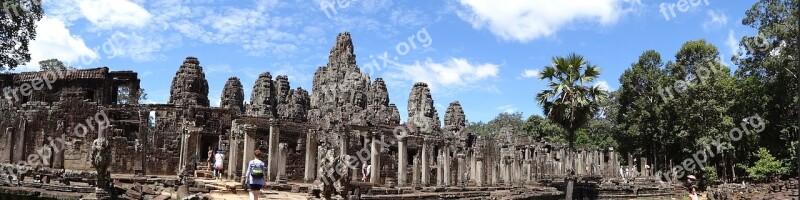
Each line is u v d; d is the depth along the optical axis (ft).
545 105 124.77
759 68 167.84
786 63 153.79
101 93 113.39
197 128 106.83
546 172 163.02
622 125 214.48
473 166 126.00
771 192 116.16
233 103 161.99
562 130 270.46
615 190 142.00
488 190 116.88
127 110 110.52
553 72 123.24
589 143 250.16
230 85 163.63
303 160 110.22
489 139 136.98
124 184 79.46
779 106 180.75
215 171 100.07
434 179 124.98
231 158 98.43
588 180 155.94
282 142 106.52
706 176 176.45
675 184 173.17
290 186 87.97
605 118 260.01
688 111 183.42
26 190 69.72
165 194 76.07
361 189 86.53
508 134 183.83
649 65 208.95
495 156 133.28
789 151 173.68
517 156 137.28
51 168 93.04
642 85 209.05
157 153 110.93
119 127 111.45
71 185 73.87
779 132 188.44
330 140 109.09
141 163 98.22
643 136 207.51
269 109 167.63
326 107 180.75
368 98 183.11
